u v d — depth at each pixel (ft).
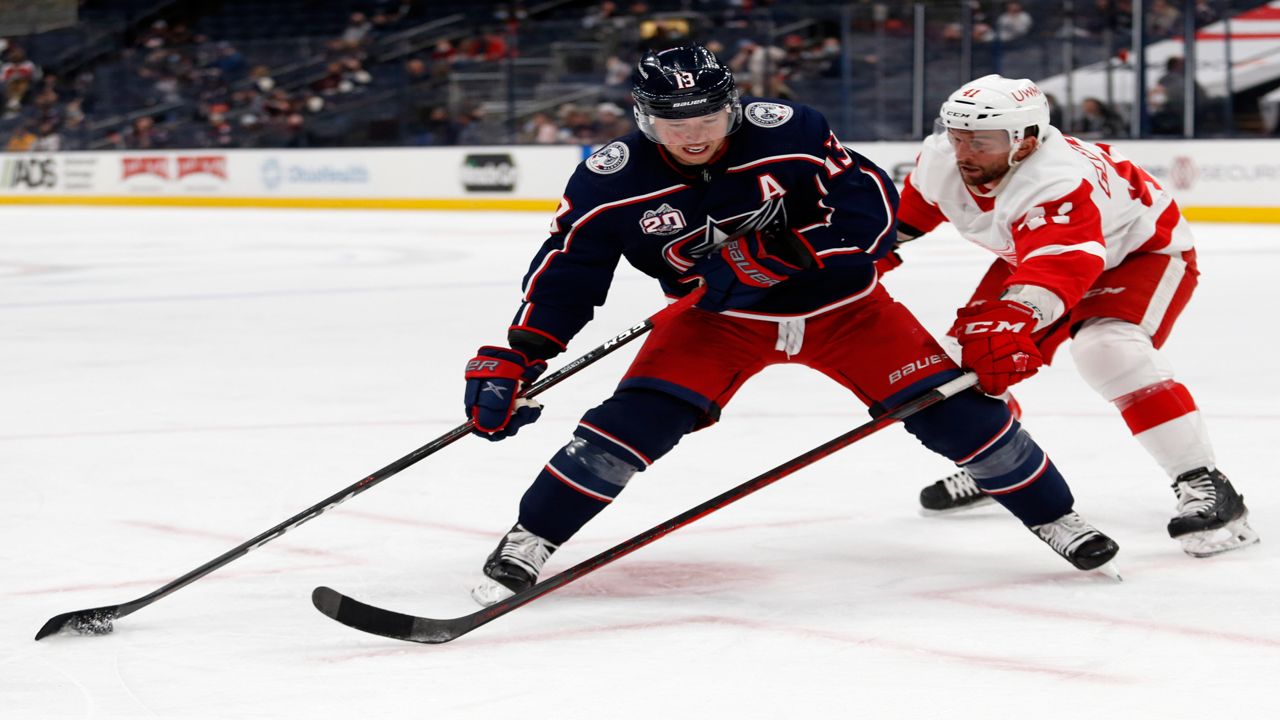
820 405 29.60
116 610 15.05
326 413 29.53
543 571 17.81
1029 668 13.60
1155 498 21.25
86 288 58.13
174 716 12.50
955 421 16.61
